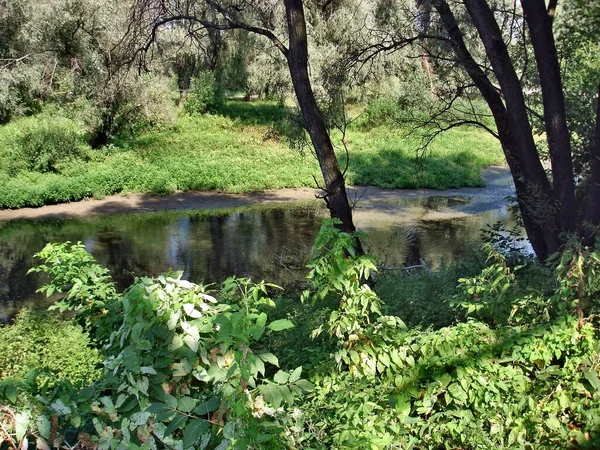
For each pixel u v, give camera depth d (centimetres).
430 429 321
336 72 1023
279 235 1775
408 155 2825
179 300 263
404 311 511
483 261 717
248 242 1692
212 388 276
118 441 250
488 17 666
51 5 2048
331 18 2008
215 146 2739
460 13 955
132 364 249
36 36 2123
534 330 334
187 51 1906
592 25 636
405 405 314
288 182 2470
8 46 2345
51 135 2312
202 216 2034
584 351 331
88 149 2422
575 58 768
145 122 2770
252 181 2436
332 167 820
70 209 2070
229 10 1101
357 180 2534
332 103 1033
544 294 376
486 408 324
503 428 322
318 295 334
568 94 755
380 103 3092
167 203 2192
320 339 472
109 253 1570
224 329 245
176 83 3145
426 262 1408
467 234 1748
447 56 906
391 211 2086
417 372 324
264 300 271
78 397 258
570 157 619
